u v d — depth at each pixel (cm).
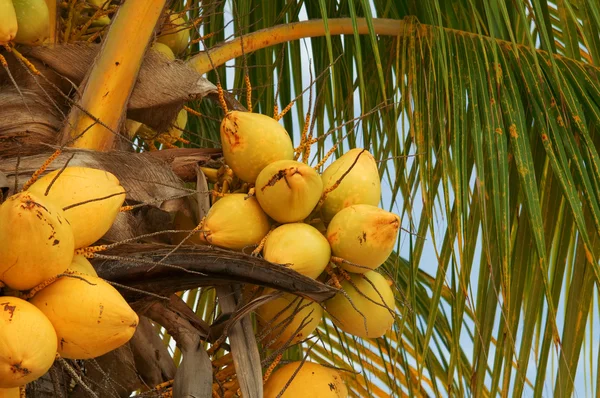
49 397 371
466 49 438
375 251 359
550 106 423
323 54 494
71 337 325
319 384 366
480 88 426
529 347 408
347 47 491
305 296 353
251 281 351
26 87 394
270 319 372
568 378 404
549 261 435
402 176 444
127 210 358
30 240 319
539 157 430
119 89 387
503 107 421
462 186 409
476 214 427
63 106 397
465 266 401
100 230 342
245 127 370
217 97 405
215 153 391
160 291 358
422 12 476
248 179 374
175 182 379
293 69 501
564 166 409
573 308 414
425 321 524
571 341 410
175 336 366
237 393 372
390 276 383
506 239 397
